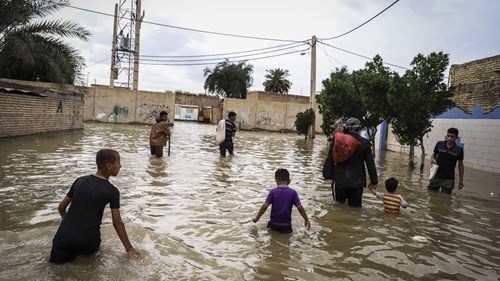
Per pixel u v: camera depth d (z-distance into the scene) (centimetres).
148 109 3397
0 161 938
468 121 1538
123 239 399
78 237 372
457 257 471
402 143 1310
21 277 338
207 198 694
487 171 1405
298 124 2814
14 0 1457
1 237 433
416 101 1205
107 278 348
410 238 535
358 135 707
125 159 1102
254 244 476
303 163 1305
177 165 1054
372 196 811
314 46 2817
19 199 605
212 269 391
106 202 394
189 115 5075
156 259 402
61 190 674
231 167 1090
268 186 841
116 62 3844
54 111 1917
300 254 451
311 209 667
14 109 1523
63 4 1602
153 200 653
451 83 1933
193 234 498
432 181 911
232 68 6406
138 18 3697
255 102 3941
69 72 1722
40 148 1233
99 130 2327
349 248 481
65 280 338
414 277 405
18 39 1503
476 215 691
